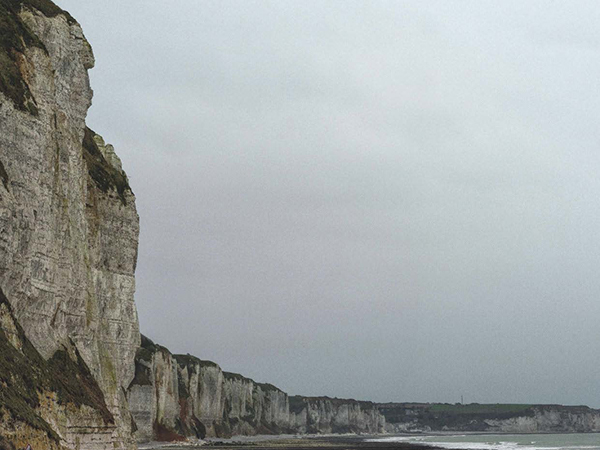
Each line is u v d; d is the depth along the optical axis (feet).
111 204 247.70
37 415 139.74
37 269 169.78
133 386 409.69
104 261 242.99
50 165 178.70
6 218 149.69
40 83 180.04
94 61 220.02
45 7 204.13
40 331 170.30
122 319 245.86
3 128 157.17
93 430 168.55
